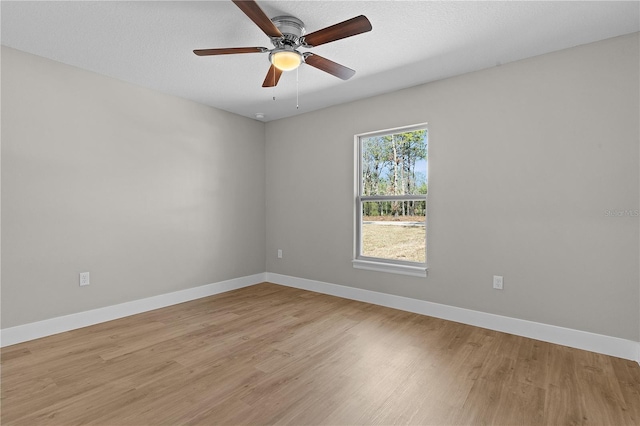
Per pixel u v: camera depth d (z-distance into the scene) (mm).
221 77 3166
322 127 4129
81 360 2307
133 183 3334
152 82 3295
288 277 4512
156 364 2254
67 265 2883
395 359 2330
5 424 1624
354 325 3012
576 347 2510
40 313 2729
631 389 1933
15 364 2242
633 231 2320
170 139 3641
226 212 4246
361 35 2379
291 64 2234
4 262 2553
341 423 1644
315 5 2033
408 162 3539
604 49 2416
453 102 3119
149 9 2072
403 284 3461
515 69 2791
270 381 2037
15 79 2598
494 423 1640
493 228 2904
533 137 2707
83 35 2391
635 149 2311
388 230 3660
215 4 2023
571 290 2547
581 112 2502
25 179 2654
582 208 2504
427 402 1816
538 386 1971
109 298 3152
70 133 2896
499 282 2871
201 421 1658
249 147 4547
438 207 3217
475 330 2883
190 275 3846
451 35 2381
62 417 1682
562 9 2064
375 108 3652
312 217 4246
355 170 3857
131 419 1671
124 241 3264
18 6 2027
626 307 2342
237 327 2959
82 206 2977
